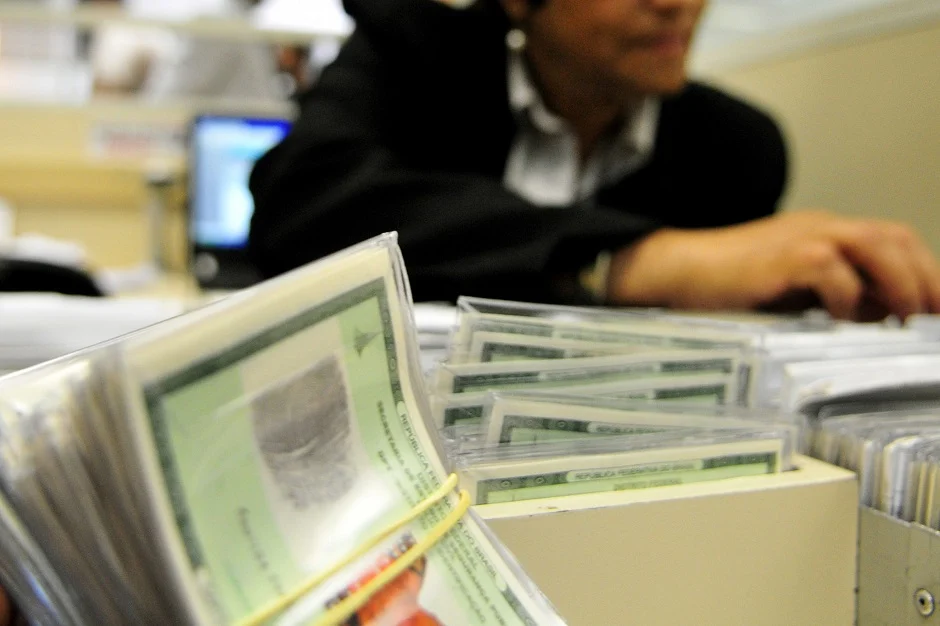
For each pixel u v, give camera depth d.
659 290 0.57
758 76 1.46
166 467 0.16
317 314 0.19
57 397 0.17
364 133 0.78
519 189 1.00
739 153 1.08
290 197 0.71
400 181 0.65
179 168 1.75
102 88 1.71
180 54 1.74
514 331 0.27
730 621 0.26
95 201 1.75
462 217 0.59
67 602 0.17
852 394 0.30
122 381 0.15
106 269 1.78
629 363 0.28
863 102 1.16
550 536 0.23
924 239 1.04
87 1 1.49
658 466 0.26
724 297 0.54
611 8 0.72
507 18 0.91
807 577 0.27
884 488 0.27
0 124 1.67
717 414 0.28
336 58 0.90
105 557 0.16
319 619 0.17
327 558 0.18
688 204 1.10
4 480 0.16
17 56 1.70
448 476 0.22
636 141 1.01
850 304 0.49
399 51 0.88
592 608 0.24
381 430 0.21
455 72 0.92
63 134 1.71
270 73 1.72
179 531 0.16
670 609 0.25
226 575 0.16
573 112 0.95
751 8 1.56
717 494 0.25
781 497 0.26
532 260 0.55
